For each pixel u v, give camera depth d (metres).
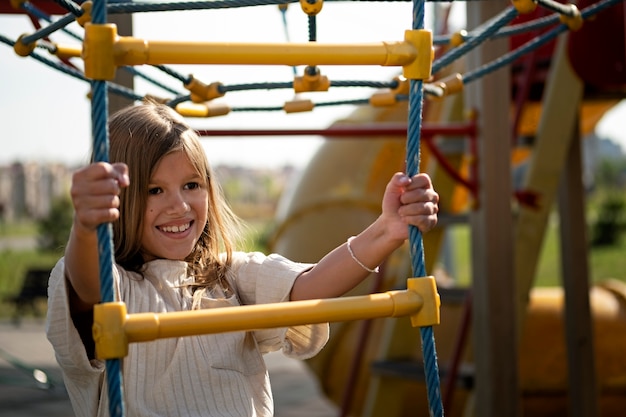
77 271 1.74
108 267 1.64
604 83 4.20
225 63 1.75
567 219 4.84
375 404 4.44
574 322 4.80
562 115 4.26
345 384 5.54
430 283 1.85
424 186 1.90
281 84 2.71
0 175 36.56
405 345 4.52
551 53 4.50
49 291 1.86
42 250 21.56
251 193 46.50
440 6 6.29
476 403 3.88
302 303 1.76
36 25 3.04
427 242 4.46
